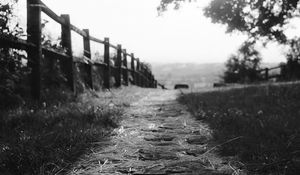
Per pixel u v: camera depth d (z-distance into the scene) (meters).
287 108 6.29
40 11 6.00
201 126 5.14
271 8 10.14
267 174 2.94
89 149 3.65
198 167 3.16
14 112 4.88
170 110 7.01
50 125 4.42
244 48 11.71
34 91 5.93
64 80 7.64
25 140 3.50
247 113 5.76
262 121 4.89
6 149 3.23
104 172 3.03
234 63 25.28
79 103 6.59
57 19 7.07
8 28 5.08
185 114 6.46
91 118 5.12
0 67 5.37
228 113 5.79
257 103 7.32
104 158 3.41
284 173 2.87
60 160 3.13
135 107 7.43
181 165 3.21
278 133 4.11
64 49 7.58
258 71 24.22
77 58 8.34
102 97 8.78
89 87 9.41
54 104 6.05
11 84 5.40
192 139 4.26
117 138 4.26
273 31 10.52
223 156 3.50
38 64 5.96
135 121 5.59
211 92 11.04
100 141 4.07
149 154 3.57
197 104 7.35
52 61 7.40
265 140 3.82
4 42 5.09
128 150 3.73
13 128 4.23
